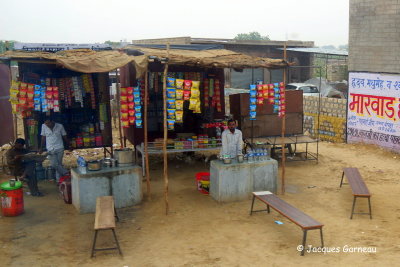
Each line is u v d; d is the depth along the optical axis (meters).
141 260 6.32
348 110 15.17
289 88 22.84
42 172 10.97
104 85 11.09
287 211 7.09
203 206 8.80
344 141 15.47
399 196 9.35
